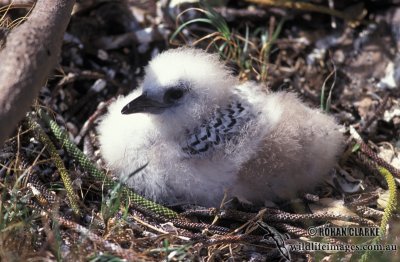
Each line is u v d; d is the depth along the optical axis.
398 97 7.73
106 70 7.77
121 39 7.96
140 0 8.19
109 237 5.56
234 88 6.37
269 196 6.29
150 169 6.13
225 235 5.82
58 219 5.55
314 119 6.38
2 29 6.13
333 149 6.46
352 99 7.77
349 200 6.53
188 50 6.51
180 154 6.01
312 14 8.39
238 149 5.92
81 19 7.89
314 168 6.34
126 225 5.83
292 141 6.02
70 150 6.43
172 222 5.97
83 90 7.52
